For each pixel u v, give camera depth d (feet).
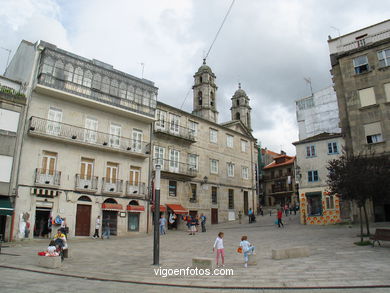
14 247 56.39
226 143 133.18
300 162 101.65
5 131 71.20
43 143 76.48
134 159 93.86
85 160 84.12
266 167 200.34
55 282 29.43
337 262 36.32
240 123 143.13
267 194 196.54
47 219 74.79
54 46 82.79
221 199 124.06
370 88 86.12
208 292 25.96
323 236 62.54
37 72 78.43
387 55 85.20
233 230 92.12
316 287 26.09
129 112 92.07
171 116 110.22
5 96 72.49
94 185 83.10
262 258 41.37
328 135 99.91
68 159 80.07
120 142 91.25
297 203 162.40
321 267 33.76
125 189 89.66
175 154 108.99
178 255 47.19
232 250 50.98
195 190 114.83
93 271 35.22
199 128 121.29
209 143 124.47
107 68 89.51
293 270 32.86
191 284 28.55
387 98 83.10
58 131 79.41
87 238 77.56
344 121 91.56
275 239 61.87
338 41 100.27
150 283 29.19
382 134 81.87
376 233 47.32
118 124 92.73
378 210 80.74
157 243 39.60
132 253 50.26
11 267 36.45
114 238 78.54
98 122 88.17
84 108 85.92
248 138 147.95
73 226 77.25
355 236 59.72
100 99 86.22
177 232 93.09
